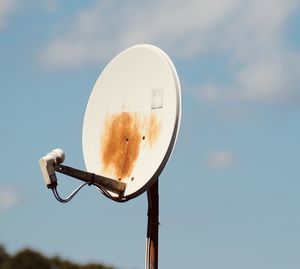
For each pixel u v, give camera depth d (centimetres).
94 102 1806
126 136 1716
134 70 1733
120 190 1664
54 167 1631
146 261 1662
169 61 1678
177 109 1627
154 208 1669
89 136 1795
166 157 1612
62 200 1645
